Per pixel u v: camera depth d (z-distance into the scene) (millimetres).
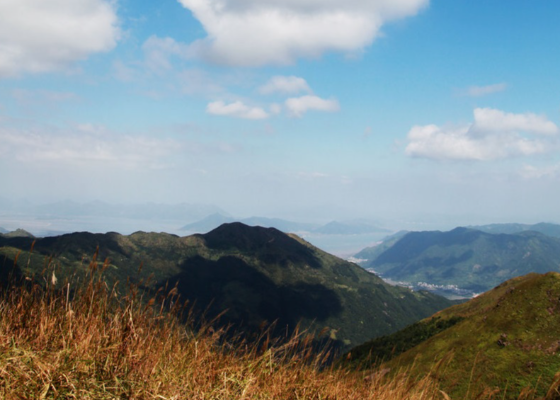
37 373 3682
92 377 3914
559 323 79250
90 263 4922
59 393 3598
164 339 4805
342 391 5203
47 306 4656
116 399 3729
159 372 4418
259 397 4617
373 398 5074
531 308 86250
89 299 4719
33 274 4582
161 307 4883
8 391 3445
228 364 4852
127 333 4516
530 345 75625
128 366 4320
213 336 5004
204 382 4496
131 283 4887
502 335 81625
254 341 5133
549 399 3521
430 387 4926
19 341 4184
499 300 96812
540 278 93500
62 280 4727
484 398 4180
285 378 4965
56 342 4301
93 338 4410
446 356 5246
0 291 4477
